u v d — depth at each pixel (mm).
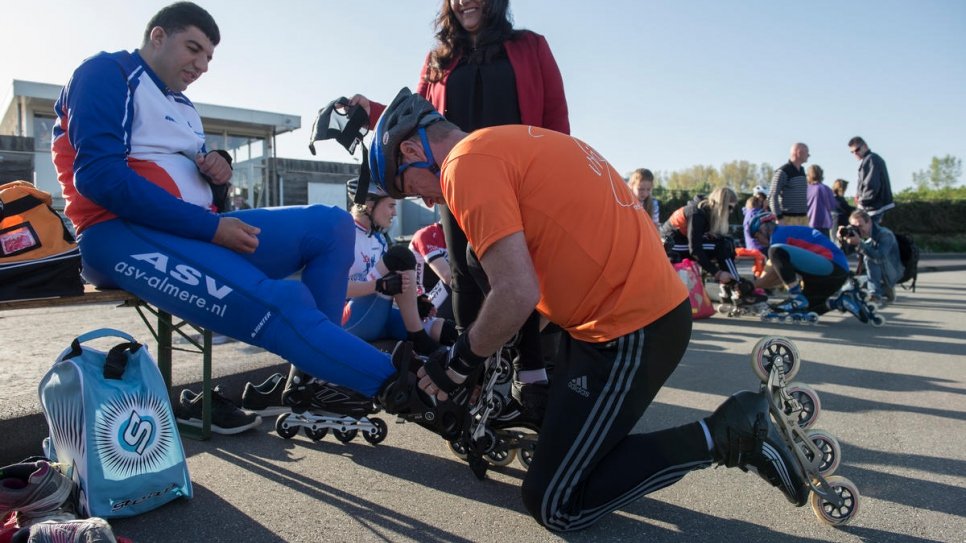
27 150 15664
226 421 3252
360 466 2867
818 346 5781
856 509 2252
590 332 2080
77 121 2400
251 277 2410
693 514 2391
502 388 2824
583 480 2127
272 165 19391
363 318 3834
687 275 7508
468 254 2797
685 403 3895
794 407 2334
